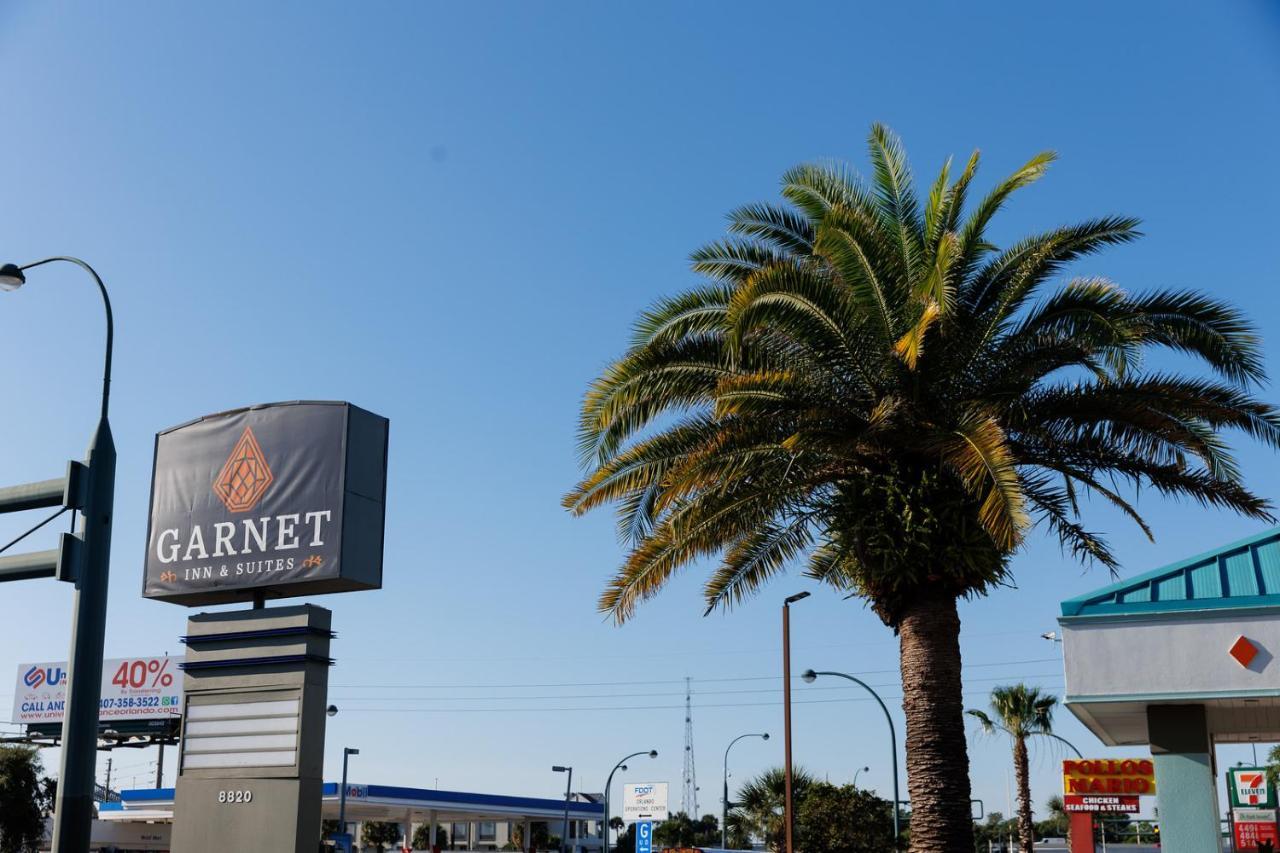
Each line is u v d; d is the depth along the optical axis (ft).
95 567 50.57
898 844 145.28
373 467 68.69
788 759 124.77
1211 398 60.03
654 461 63.77
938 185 61.31
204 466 70.28
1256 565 66.03
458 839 392.88
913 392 59.82
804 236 66.95
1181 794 63.87
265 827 63.00
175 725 213.05
